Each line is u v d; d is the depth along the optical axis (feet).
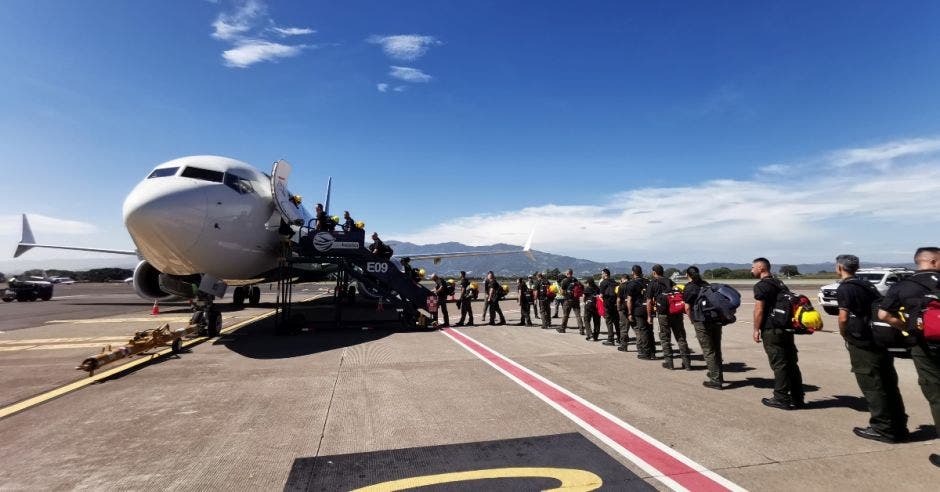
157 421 16.48
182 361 27.55
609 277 34.86
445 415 16.96
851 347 14.94
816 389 20.71
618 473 12.03
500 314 48.32
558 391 20.43
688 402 18.67
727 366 26.05
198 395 19.90
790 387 17.74
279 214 43.65
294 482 11.61
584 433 15.07
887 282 59.36
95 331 42.16
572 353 30.42
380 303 43.83
